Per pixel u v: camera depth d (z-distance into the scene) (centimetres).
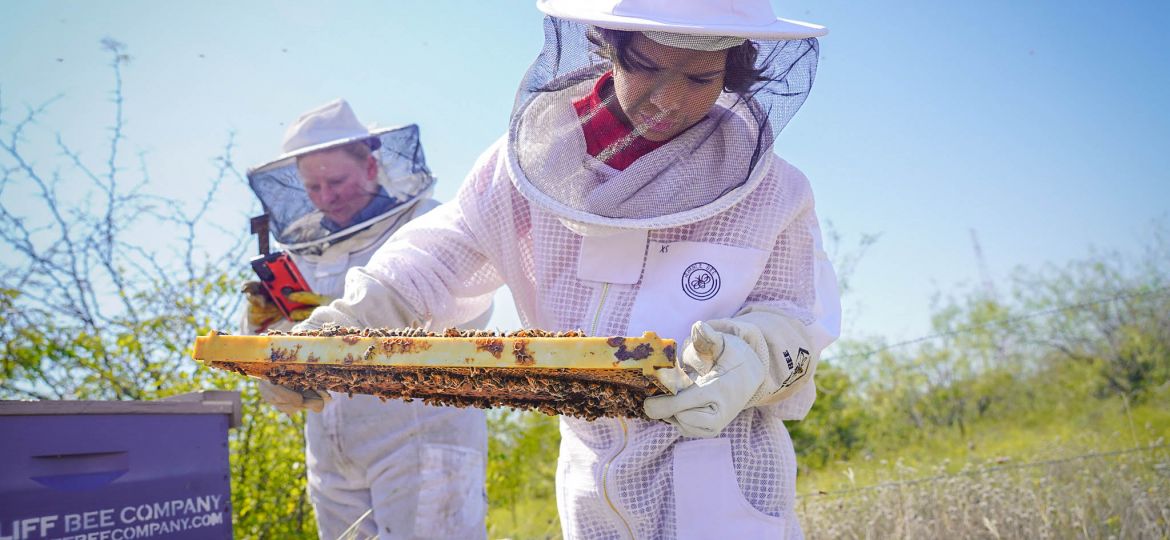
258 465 542
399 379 194
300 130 404
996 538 448
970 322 1379
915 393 1237
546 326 252
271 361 191
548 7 232
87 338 527
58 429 218
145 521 232
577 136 237
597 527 244
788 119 229
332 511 384
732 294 231
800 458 902
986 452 921
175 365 551
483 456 384
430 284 264
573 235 246
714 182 229
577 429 248
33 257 537
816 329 227
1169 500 462
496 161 268
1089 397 1245
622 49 223
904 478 618
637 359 163
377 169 389
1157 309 1278
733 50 227
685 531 227
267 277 355
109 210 555
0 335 518
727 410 195
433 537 361
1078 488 518
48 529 215
